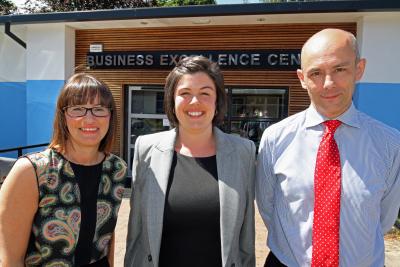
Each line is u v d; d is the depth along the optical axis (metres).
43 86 7.91
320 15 6.44
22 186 1.77
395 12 6.02
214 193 2.08
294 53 6.93
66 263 1.85
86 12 6.97
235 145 2.23
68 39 7.82
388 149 1.96
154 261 2.02
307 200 2.00
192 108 2.11
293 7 6.08
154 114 7.93
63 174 1.88
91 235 1.95
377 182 1.93
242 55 7.14
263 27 7.15
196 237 2.04
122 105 7.96
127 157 8.10
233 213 2.05
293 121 2.15
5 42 8.47
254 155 2.28
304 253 1.99
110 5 16.20
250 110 7.40
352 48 1.90
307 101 7.05
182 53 7.42
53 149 1.91
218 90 2.23
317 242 1.94
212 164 2.18
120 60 7.75
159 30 7.66
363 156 1.96
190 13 6.46
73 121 1.89
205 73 2.15
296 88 7.06
